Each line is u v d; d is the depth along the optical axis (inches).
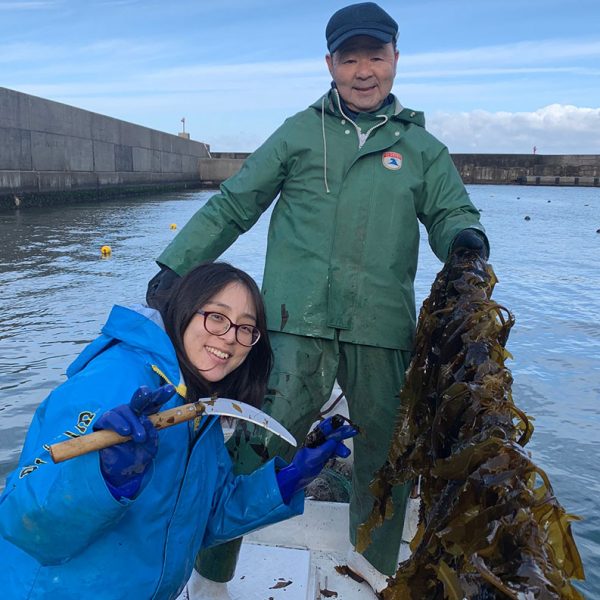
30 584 58.2
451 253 89.7
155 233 724.7
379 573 107.0
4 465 187.8
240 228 102.4
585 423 233.9
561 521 49.3
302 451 74.8
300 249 98.4
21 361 277.4
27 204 992.2
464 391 65.3
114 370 59.9
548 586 42.4
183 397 64.1
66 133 1111.6
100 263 518.0
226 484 76.5
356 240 96.7
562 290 476.4
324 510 129.5
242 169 103.6
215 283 66.8
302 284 97.4
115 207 1111.0
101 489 50.3
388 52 96.1
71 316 350.9
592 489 187.5
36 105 1007.6
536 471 51.2
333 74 98.4
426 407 81.7
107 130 1288.1
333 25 96.1
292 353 96.8
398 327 98.3
